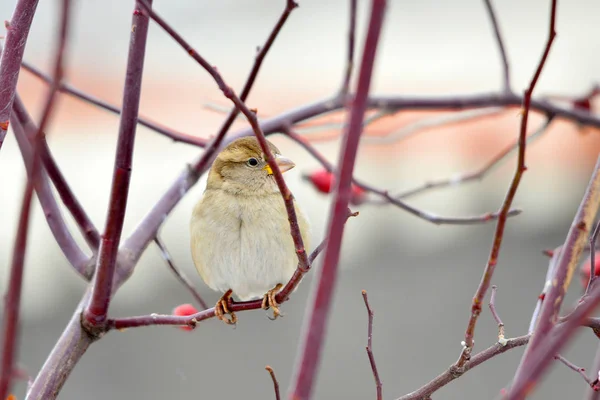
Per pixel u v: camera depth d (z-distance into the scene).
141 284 12.95
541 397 10.63
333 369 11.70
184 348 12.12
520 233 13.48
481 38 15.65
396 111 8.55
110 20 12.88
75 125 13.58
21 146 5.36
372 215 13.89
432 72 15.31
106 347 12.10
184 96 14.34
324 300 2.84
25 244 2.98
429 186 7.97
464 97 8.56
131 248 6.16
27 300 12.15
